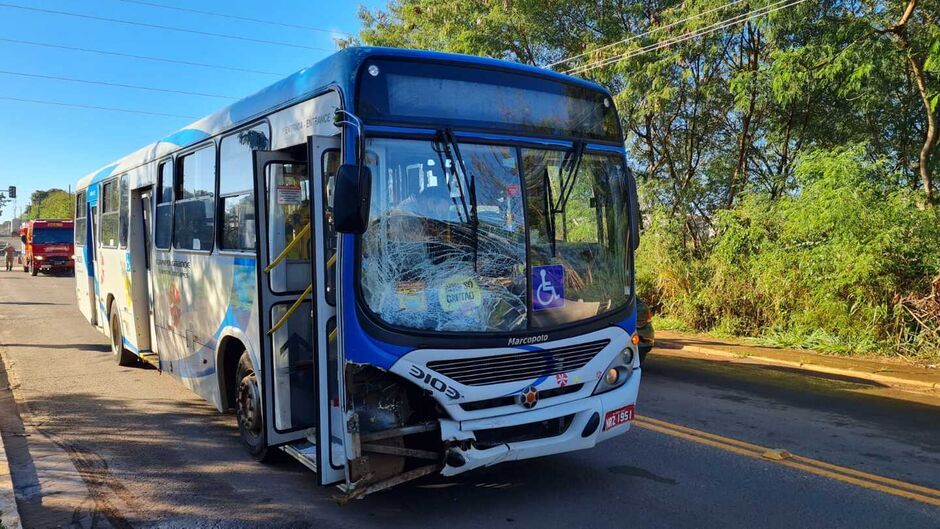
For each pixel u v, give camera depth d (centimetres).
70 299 2177
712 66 1614
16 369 1011
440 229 439
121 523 469
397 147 431
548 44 1831
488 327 445
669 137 1808
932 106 1067
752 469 576
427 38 2008
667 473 564
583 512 482
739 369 1073
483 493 518
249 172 554
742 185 1672
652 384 947
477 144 459
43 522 470
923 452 631
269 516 479
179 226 722
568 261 490
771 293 1329
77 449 634
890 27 1241
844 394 887
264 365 492
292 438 504
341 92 429
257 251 488
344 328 409
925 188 1315
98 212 1108
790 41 1448
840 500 507
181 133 721
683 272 1518
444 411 427
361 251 414
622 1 1750
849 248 1146
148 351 872
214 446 642
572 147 505
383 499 507
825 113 1563
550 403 462
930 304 1104
